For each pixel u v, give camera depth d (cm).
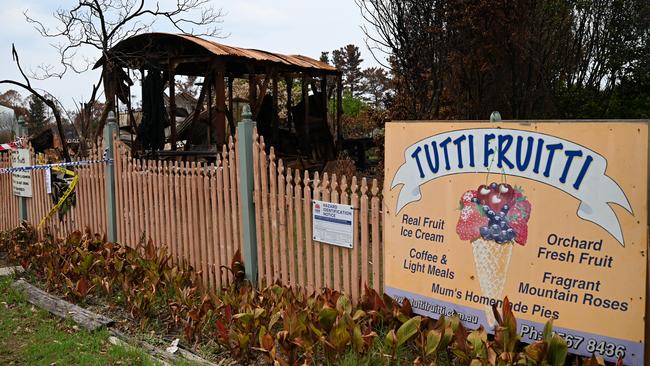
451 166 407
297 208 516
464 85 934
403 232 438
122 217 744
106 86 1216
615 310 342
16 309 603
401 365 401
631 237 335
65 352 480
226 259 598
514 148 376
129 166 725
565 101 1265
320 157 1587
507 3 892
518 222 377
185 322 496
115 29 1179
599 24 1438
